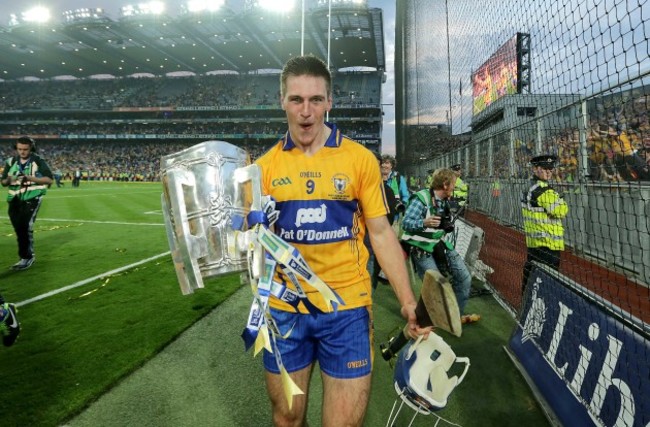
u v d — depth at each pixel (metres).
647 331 2.04
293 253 1.31
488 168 9.40
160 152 57.69
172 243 1.20
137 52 51.81
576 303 2.66
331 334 1.56
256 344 1.23
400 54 15.83
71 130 60.66
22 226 5.79
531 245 4.33
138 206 15.73
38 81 64.31
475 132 10.56
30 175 5.76
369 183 1.58
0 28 44.22
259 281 1.29
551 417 2.43
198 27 43.41
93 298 4.57
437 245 3.82
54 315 4.04
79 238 8.52
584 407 2.24
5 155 57.09
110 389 2.70
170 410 2.48
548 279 3.15
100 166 55.78
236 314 4.12
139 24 42.53
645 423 1.82
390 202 4.21
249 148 58.97
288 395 1.19
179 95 61.03
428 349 1.73
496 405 2.61
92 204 16.45
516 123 4.63
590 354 2.35
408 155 13.88
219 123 58.94
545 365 2.75
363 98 56.19
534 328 3.10
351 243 1.61
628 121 3.71
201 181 1.14
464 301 3.91
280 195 1.56
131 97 61.47
